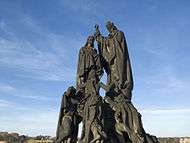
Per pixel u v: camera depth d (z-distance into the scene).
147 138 47.22
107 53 52.31
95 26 53.56
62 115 47.03
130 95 50.81
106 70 52.12
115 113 47.53
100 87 49.38
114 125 47.34
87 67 50.19
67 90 47.38
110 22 52.75
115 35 52.03
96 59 50.81
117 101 48.06
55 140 46.56
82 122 46.66
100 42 52.94
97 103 46.16
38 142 123.00
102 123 46.00
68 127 46.19
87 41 51.59
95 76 49.84
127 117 47.06
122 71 50.97
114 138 46.69
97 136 45.00
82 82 50.47
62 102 47.06
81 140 45.72
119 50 51.41
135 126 46.66
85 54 50.72
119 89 50.22
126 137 47.09
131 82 51.31
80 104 47.69
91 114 45.75
